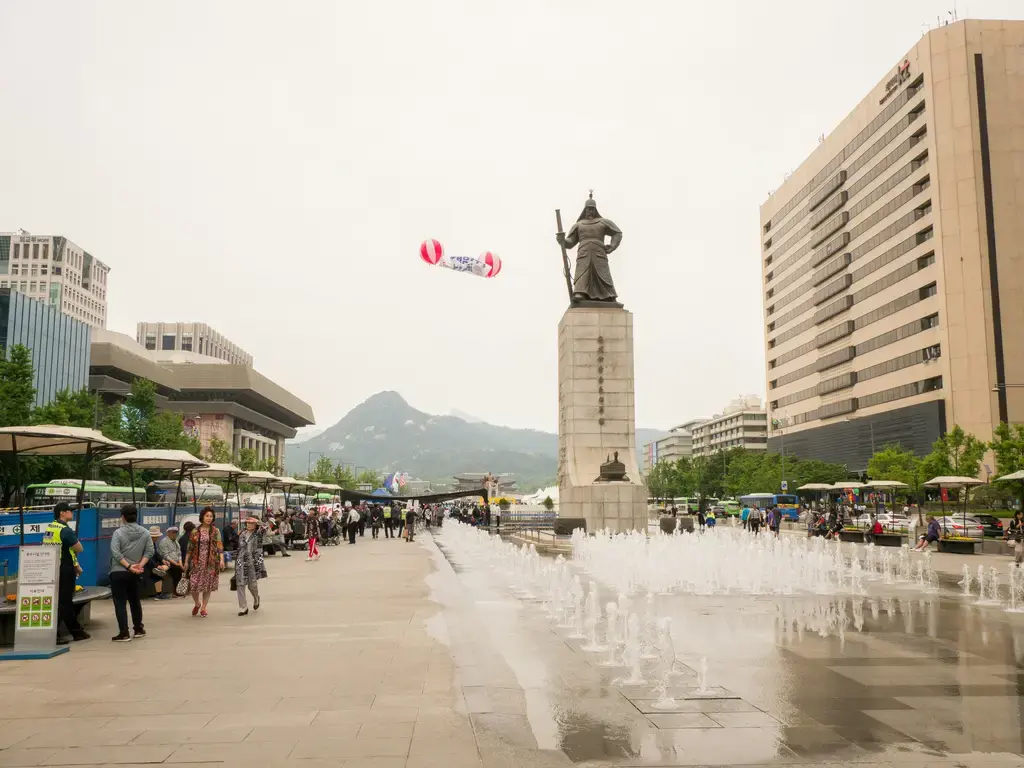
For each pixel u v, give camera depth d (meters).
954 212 84.44
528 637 13.21
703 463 147.50
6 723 8.13
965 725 8.17
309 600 18.30
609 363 42.41
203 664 11.04
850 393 106.69
